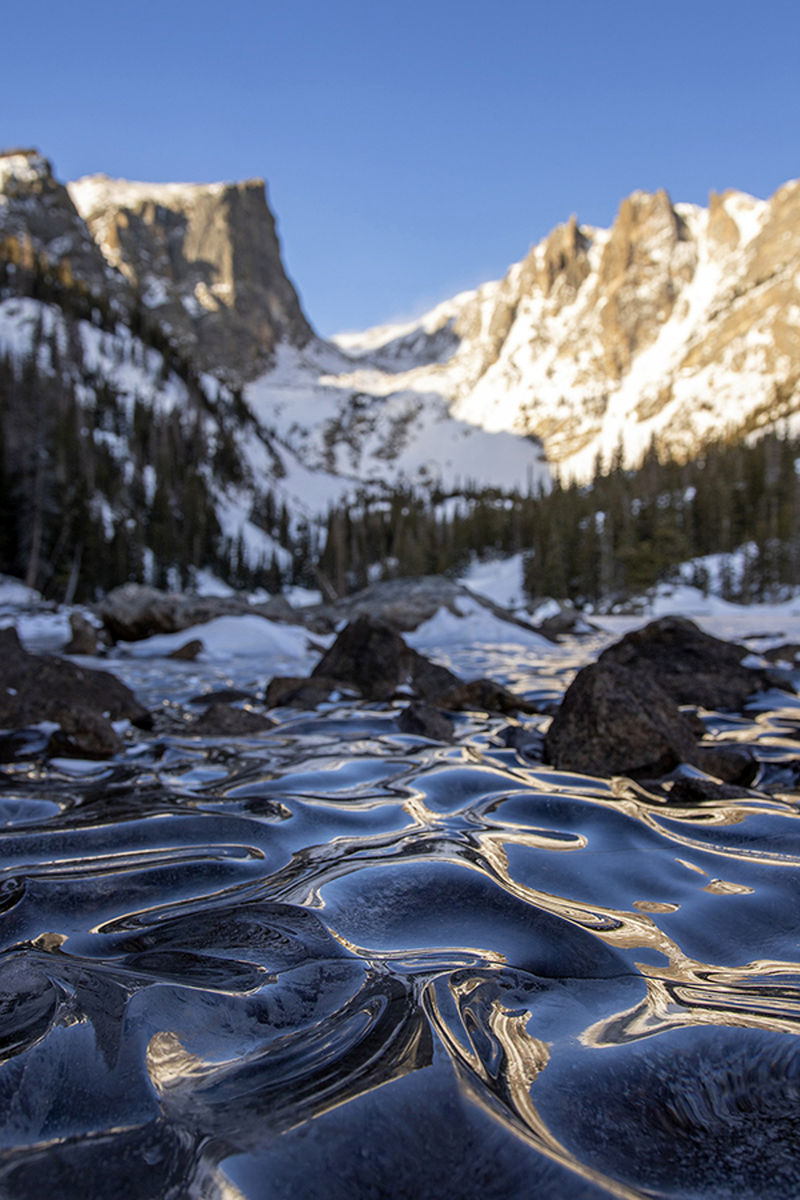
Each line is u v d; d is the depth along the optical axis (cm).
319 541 11838
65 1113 93
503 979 138
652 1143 93
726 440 15488
